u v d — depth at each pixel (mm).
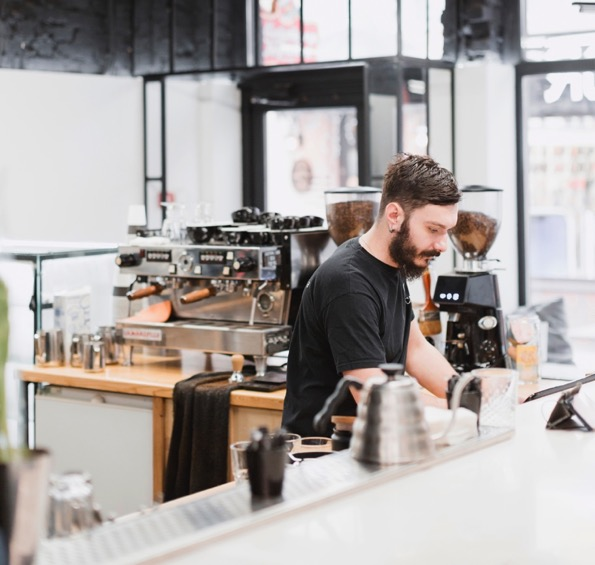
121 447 4281
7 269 4668
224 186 7562
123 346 4570
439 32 6332
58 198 6598
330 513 2006
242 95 7625
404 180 2871
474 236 3969
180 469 4035
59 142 6598
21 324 4680
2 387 1574
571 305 6887
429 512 2023
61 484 1840
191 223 4648
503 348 3992
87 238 6801
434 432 2428
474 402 2520
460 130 6605
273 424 3924
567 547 1936
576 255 6824
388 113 6121
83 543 1791
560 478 2262
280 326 4297
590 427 2666
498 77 6605
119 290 4770
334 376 2998
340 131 7363
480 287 3936
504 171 6715
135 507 4273
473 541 1905
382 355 2871
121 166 7008
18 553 1600
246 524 1897
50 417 4441
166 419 4184
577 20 6578
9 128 6320
